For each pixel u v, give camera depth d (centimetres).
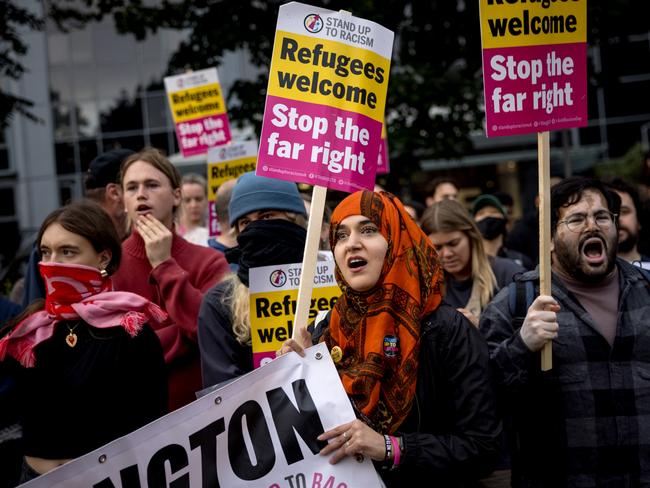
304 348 309
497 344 347
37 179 2394
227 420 299
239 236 373
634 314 339
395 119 1173
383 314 297
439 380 298
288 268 367
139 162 447
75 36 2375
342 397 297
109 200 522
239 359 373
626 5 1171
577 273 341
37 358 311
